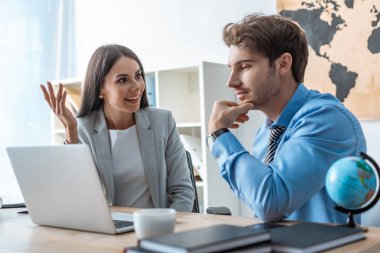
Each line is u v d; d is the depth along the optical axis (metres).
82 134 1.98
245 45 1.45
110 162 1.93
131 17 3.57
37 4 3.80
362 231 1.03
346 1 2.50
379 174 1.07
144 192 1.96
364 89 2.46
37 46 3.79
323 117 1.36
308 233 1.00
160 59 3.40
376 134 2.47
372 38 2.43
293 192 1.25
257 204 1.27
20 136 3.69
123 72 1.95
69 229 1.34
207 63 2.75
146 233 1.04
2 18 3.63
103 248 1.07
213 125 1.44
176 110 3.10
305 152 1.30
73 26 3.93
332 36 2.55
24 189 1.41
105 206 1.20
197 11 3.18
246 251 0.87
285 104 1.53
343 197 1.02
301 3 2.65
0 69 3.62
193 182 2.25
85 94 2.02
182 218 1.41
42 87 2.01
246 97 1.50
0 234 1.31
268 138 1.71
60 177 1.28
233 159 1.34
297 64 1.51
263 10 2.86
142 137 1.97
